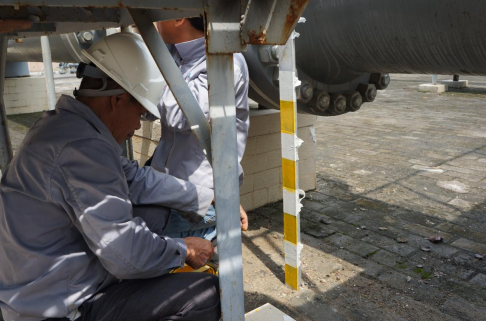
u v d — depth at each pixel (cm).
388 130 758
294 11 127
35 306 145
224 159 143
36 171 144
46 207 145
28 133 156
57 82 1533
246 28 130
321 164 565
